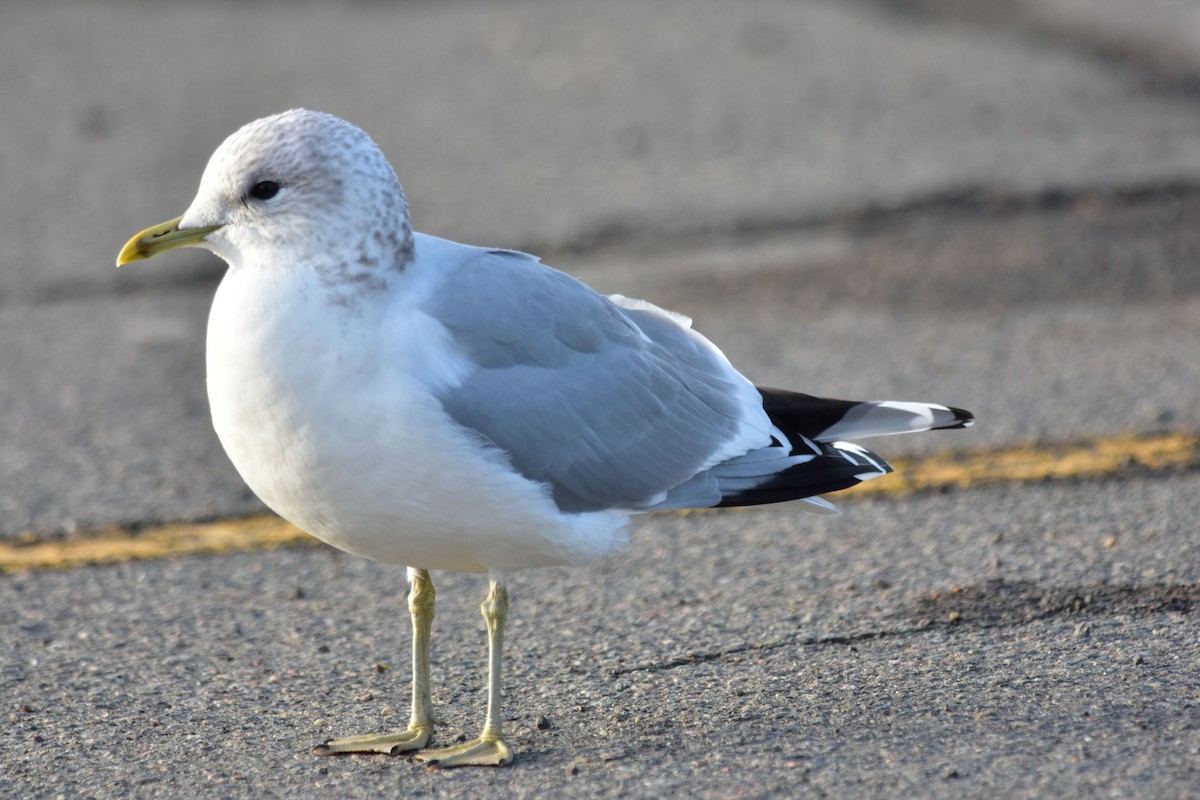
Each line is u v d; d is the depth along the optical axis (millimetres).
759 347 14961
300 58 27453
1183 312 15305
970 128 21375
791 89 23922
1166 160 19375
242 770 7926
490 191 19938
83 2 32344
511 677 9109
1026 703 8047
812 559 10711
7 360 15531
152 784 7781
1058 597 9625
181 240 7809
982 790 7008
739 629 9570
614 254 17609
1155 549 10305
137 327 16406
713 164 20578
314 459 7473
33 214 19906
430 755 7926
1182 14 27453
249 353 7422
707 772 7461
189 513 12062
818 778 7270
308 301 7430
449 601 10352
